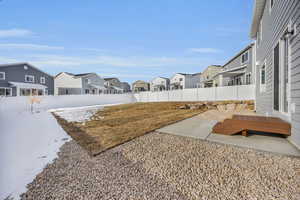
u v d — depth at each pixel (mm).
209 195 1732
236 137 3840
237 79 15930
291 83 3213
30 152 3254
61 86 25344
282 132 3396
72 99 15648
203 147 3193
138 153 2963
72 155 3014
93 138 4078
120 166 2475
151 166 2436
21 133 4770
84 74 26750
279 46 4055
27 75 19203
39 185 2057
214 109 10773
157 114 8578
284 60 3906
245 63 13953
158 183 1988
